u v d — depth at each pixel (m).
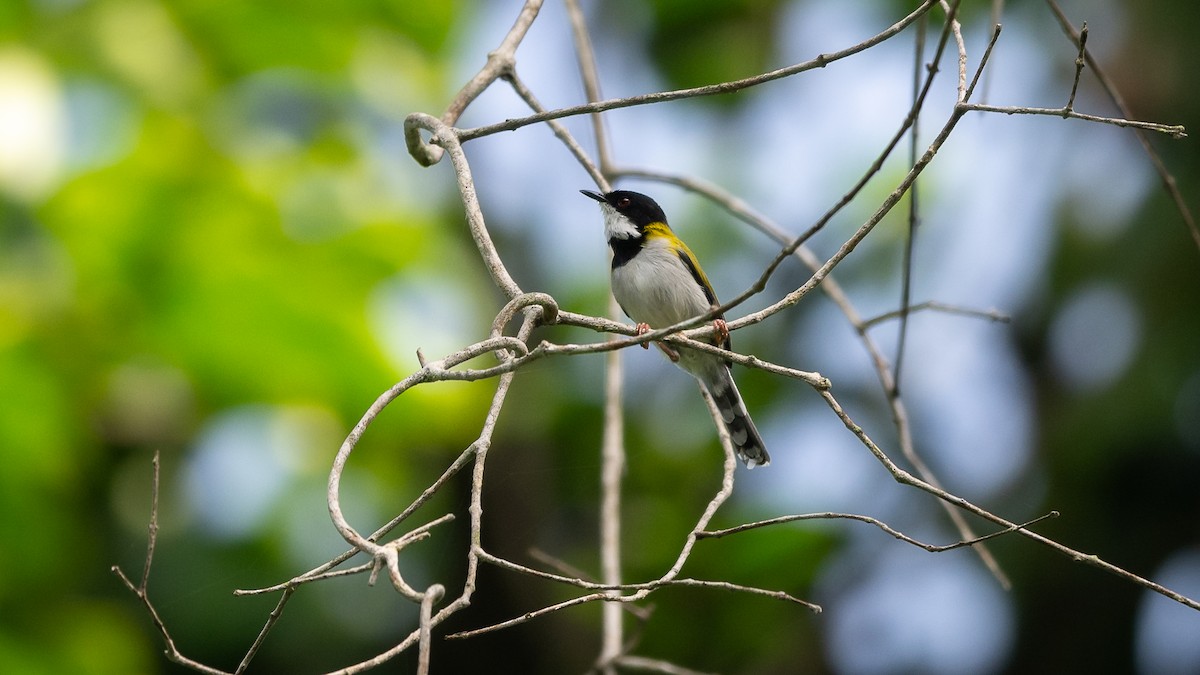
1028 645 14.34
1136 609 13.98
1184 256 13.35
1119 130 13.97
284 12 11.40
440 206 14.11
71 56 10.54
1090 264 13.98
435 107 12.36
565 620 14.40
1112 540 13.99
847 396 15.05
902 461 14.73
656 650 14.32
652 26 16.58
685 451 15.08
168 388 10.67
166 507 11.41
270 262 10.45
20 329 9.84
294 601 12.76
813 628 14.38
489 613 14.15
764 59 16.44
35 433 9.95
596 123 10.63
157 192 10.18
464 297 11.36
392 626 13.53
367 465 11.44
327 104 11.59
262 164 10.80
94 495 11.16
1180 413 13.28
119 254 10.14
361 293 10.74
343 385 10.85
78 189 9.96
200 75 11.06
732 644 14.34
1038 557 14.12
